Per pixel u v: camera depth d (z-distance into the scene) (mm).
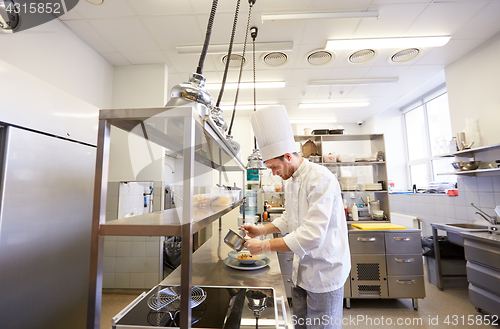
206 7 2203
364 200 3629
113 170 2896
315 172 1319
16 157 1287
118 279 3035
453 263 3160
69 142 1633
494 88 2670
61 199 1566
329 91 4012
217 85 3693
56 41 2312
